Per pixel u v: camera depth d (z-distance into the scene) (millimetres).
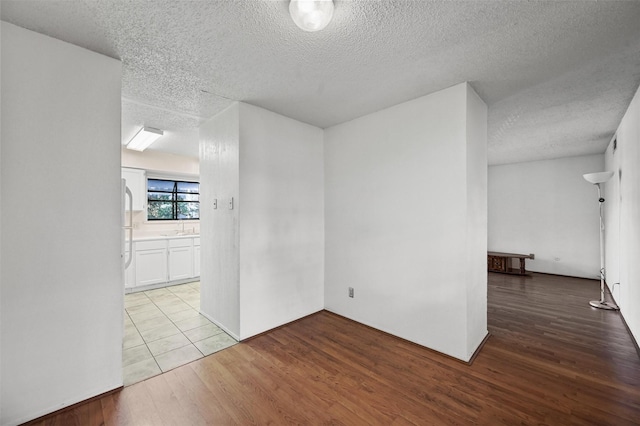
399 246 2758
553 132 3936
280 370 2199
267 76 2252
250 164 2799
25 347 1654
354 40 1783
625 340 2713
